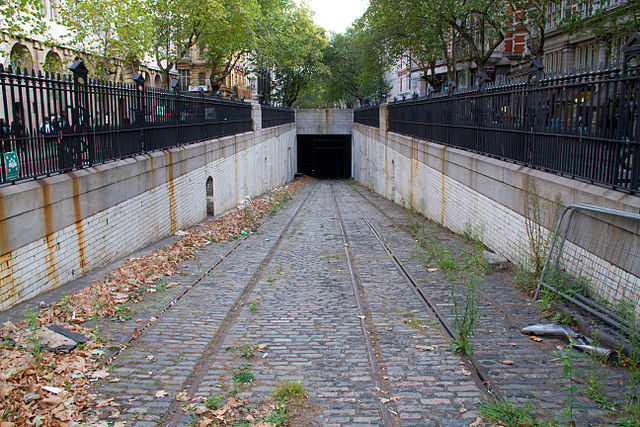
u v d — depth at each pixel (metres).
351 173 51.38
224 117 20.48
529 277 8.56
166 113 13.90
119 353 6.18
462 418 4.70
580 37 23.09
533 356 5.94
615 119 7.05
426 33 25.48
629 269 6.29
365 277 9.83
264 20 31.53
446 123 16.08
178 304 8.12
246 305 8.18
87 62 19.08
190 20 25.14
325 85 58.09
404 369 5.75
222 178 19.39
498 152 11.47
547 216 8.50
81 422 4.64
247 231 15.50
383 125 28.58
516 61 29.70
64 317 6.92
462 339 6.14
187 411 4.86
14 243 7.03
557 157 8.62
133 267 9.66
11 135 7.32
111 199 10.04
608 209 6.61
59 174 8.49
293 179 46.31
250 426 4.62
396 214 20.11
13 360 5.46
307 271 10.41
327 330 7.01
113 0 18.66
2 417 4.52
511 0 18.36
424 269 10.27
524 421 4.50
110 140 10.48
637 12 15.55
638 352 5.49
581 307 7.00
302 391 5.23
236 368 5.82
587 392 5.00
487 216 11.56
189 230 14.86
